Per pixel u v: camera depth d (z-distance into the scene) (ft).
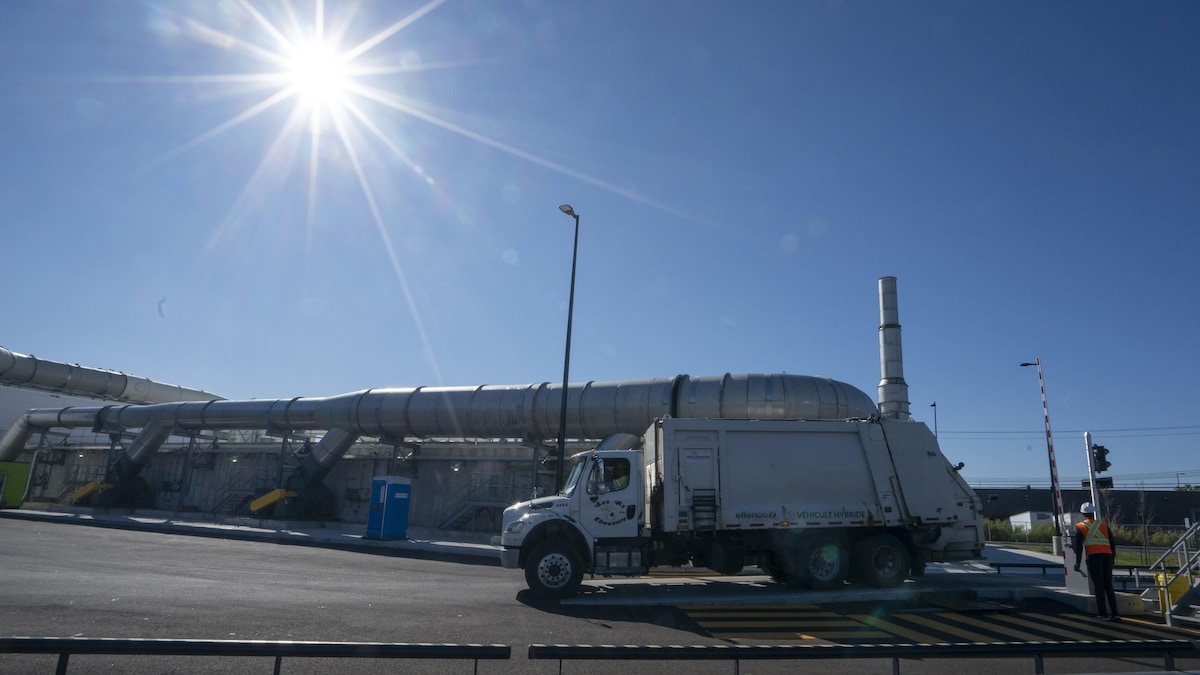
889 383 95.25
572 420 92.48
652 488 45.75
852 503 45.24
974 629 33.40
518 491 110.63
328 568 56.18
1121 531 116.47
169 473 148.77
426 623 32.12
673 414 85.56
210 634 27.71
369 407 109.50
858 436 46.37
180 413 132.87
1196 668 26.58
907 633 32.24
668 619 35.50
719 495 43.98
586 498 43.88
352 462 126.82
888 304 97.60
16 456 158.10
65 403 195.31
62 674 11.73
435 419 103.55
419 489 119.55
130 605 33.94
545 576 41.52
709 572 60.29
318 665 23.91
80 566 50.47
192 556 61.57
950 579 49.42
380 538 88.84
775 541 44.68
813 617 36.42
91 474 161.17
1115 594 38.68
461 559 73.72
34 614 30.91
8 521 102.22
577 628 32.40
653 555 45.09
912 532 46.29
